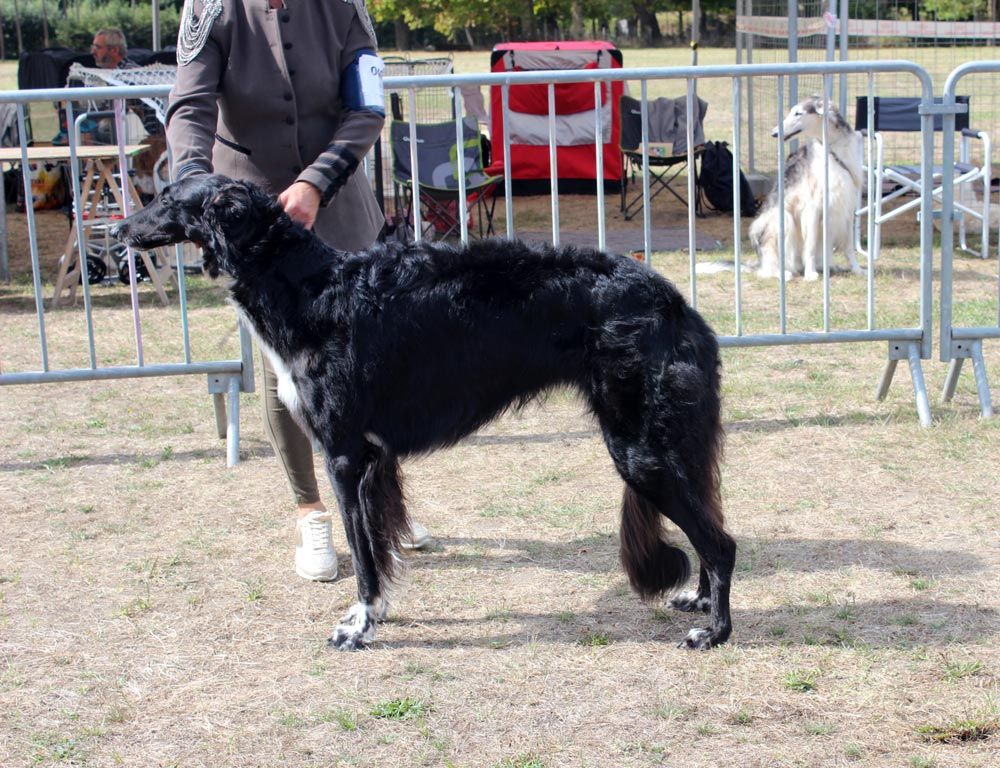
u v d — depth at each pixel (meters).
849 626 3.50
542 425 5.70
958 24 13.49
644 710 3.04
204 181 3.38
